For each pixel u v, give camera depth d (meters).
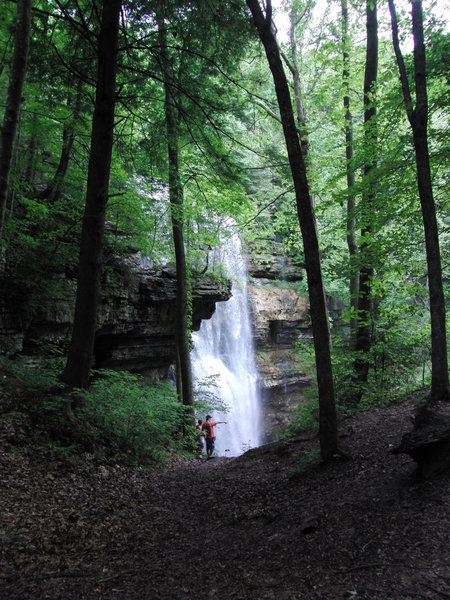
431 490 4.55
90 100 10.55
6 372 9.27
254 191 22.89
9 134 5.84
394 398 11.23
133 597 3.67
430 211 8.24
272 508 5.71
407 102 8.77
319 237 20.19
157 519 6.06
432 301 8.31
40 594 3.69
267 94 18.20
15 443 7.15
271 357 28.09
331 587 3.27
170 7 9.55
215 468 10.37
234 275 26.50
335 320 27.11
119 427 9.65
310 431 11.00
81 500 6.31
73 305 13.78
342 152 18.27
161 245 16.31
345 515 4.64
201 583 3.86
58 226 13.48
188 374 14.59
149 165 13.19
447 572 3.12
